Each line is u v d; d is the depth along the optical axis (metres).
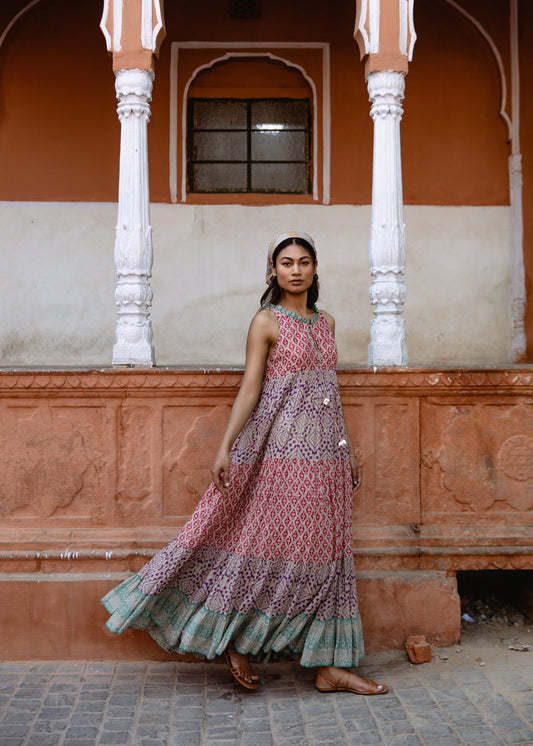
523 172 5.41
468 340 5.48
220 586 2.84
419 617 3.31
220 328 5.37
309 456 2.80
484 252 5.46
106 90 5.27
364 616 3.29
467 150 5.43
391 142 3.52
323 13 5.34
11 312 5.29
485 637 3.48
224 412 3.31
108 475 3.30
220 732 2.65
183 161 5.34
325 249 5.39
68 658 3.24
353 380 3.30
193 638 2.83
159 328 5.34
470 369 3.31
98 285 5.32
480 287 5.46
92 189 5.29
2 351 5.29
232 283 5.37
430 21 5.38
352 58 5.36
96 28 5.26
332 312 5.39
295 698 2.90
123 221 3.42
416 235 5.43
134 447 3.31
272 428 2.84
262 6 5.34
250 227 5.37
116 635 3.24
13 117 5.24
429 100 5.40
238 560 2.83
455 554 3.30
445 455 3.36
